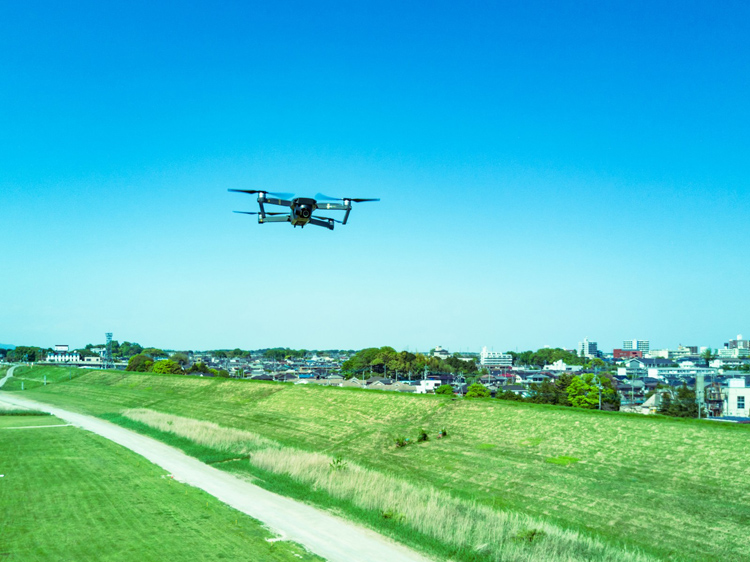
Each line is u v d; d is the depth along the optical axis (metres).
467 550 23.38
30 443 47.59
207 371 157.00
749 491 27.06
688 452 32.12
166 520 26.44
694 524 25.34
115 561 21.28
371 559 22.38
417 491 32.25
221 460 42.62
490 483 33.91
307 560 21.89
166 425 58.31
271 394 71.00
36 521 26.06
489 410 46.66
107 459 41.28
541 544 23.67
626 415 39.00
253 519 27.17
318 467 37.66
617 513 27.66
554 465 34.69
